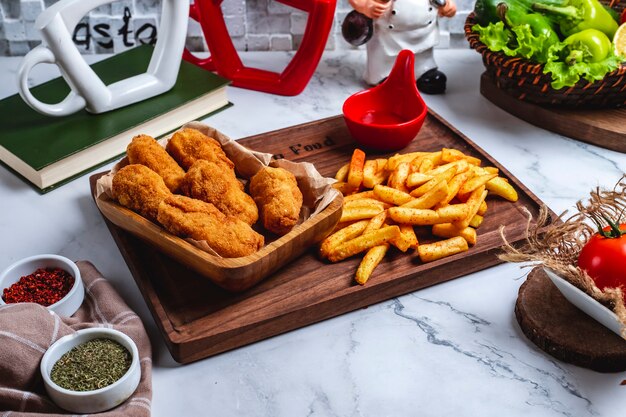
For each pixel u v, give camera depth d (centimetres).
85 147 137
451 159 133
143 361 99
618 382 100
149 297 107
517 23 144
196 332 102
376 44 162
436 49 185
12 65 177
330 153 143
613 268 94
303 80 165
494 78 158
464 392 98
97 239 126
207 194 113
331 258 114
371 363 102
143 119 146
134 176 110
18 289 107
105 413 90
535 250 103
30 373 93
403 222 117
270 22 180
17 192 136
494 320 110
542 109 152
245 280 103
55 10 135
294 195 116
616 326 97
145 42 181
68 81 142
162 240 106
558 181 138
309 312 107
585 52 139
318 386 99
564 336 102
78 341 97
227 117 159
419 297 114
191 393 98
